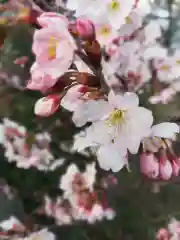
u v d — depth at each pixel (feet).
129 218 0.65
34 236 0.66
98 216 0.64
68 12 0.47
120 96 0.40
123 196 0.64
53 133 0.66
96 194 0.64
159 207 0.65
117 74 0.48
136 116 0.41
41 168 0.72
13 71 0.64
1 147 0.76
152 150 0.46
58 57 0.39
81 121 0.42
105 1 0.43
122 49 0.50
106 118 0.41
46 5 0.47
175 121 0.52
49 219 0.71
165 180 0.54
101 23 0.43
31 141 0.71
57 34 0.39
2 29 0.44
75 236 0.67
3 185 0.74
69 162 0.71
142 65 0.53
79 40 0.39
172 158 0.46
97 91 0.41
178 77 0.58
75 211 0.67
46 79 0.39
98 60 0.40
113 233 0.66
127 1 0.44
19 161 0.72
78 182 0.65
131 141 0.41
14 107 0.67
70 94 0.41
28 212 0.72
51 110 0.40
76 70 0.41
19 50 0.58
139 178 0.60
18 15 0.43
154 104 0.55
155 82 0.57
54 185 0.72
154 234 0.65
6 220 0.69
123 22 0.44
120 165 0.42
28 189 0.73
